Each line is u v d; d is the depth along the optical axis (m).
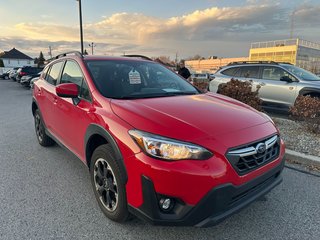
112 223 2.81
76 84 3.34
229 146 2.31
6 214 2.97
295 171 4.16
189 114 2.64
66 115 3.66
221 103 3.23
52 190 3.53
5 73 43.62
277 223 2.84
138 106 2.76
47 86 4.59
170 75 4.12
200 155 2.22
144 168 2.25
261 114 3.11
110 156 2.60
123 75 3.57
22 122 7.65
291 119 7.22
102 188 2.88
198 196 2.17
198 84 9.04
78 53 3.98
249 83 7.11
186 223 2.22
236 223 2.84
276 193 3.46
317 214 3.01
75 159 4.61
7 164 4.39
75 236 2.62
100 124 2.78
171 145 2.22
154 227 2.75
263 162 2.54
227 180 2.24
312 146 5.00
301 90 7.58
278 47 55.41
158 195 2.24
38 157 4.70
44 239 2.57
